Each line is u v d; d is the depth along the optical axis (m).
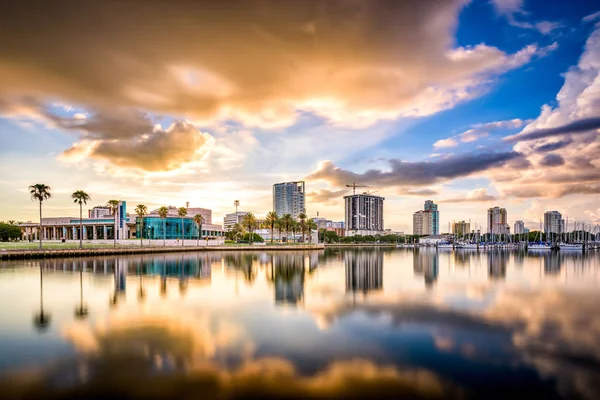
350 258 93.12
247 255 103.31
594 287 37.81
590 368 15.63
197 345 18.31
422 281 43.03
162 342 18.77
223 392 13.45
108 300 29.97
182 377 14.66
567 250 156.25
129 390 13.62
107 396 13.23
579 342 18.86
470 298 31.12
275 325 22.03
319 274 51.03
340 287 37.72
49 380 14.41
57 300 29.88
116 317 24.06
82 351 17.48
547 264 71.81
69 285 38.44
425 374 15.03
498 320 23.25
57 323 22.52
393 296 32.19
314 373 15.06
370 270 57.84
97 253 94.62
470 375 14.96
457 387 13.95
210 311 25.88
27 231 183.62
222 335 20.02
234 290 35.44
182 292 34.09
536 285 39.56
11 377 14.69
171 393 13.38
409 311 25.88
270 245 145.62
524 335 20.11
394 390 13.69
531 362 16.28
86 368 15.52
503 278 46.47
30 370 15.34
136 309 26.53
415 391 13.63
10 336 19.84
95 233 163.25
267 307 27.27
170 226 163.88
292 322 22.75
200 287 37.38
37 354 17.08
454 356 16.92
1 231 154.38
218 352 17.36
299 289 36.19
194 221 174.50
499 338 19.53
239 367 15.66
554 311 25.98
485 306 27.64
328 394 13.35
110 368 15.53
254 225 168.12
